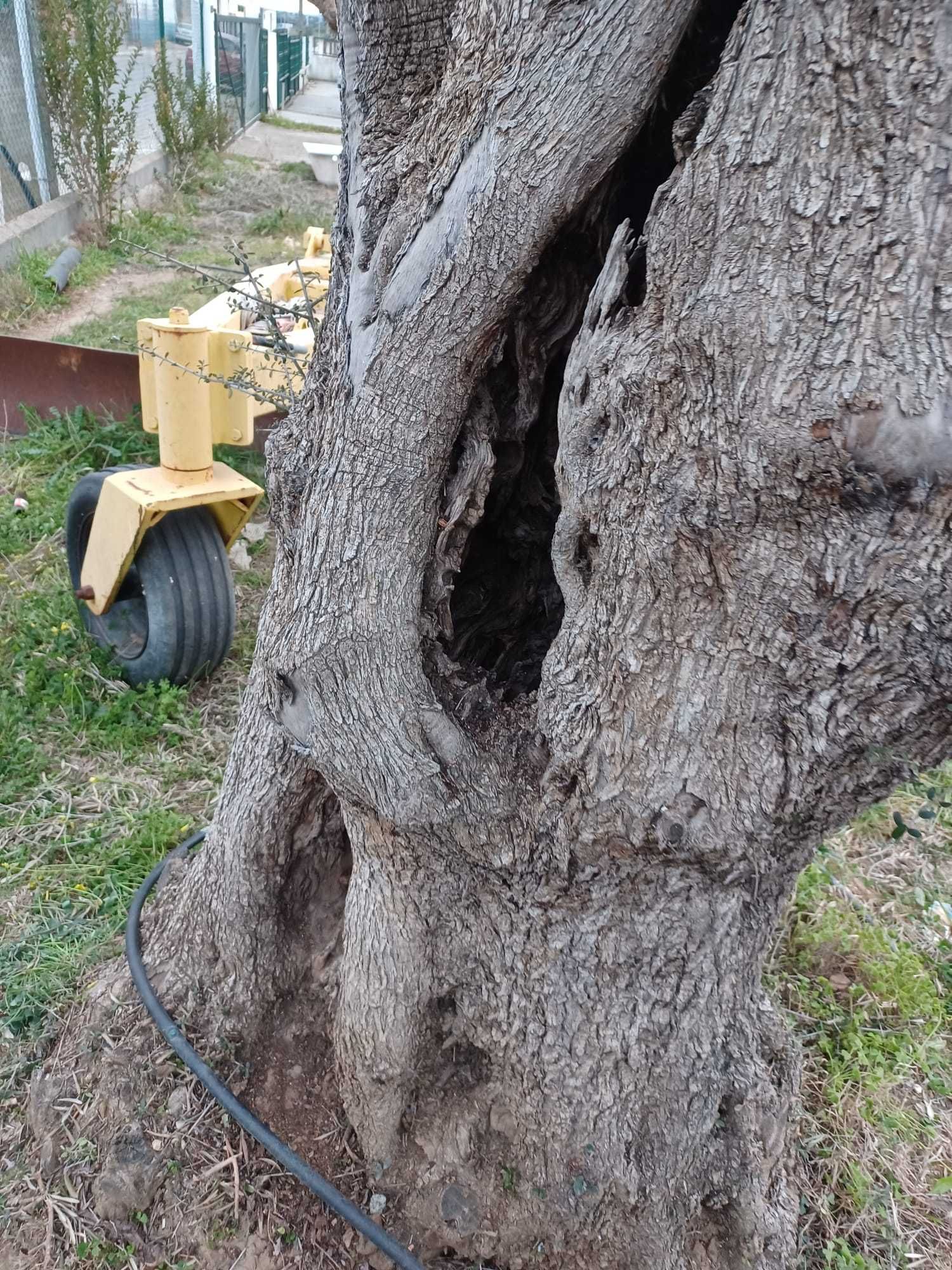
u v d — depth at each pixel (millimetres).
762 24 1246
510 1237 2250
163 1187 2426
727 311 1306
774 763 1607
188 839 3510
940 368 1185
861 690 1463
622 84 1400
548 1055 2117
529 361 1923
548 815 1870
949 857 3930
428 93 1808
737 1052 2174
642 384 1436
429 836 1923
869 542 1314
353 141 1863
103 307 9852
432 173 1606
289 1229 2357
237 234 13039
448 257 1564
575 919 1993
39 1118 2596
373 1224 2242
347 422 1747
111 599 4348
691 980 2014
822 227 1225
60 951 3143
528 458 2133
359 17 1806
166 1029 2570
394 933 2139
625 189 1769
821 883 3656
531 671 2172
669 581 1537
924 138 1147
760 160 1258
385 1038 2230
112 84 12281
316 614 1812
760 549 1416
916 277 1179
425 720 1827
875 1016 3166
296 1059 2584
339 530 1771
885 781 1612
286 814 2486
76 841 3666
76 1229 2406
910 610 1340
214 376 3598
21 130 11492
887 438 1223
